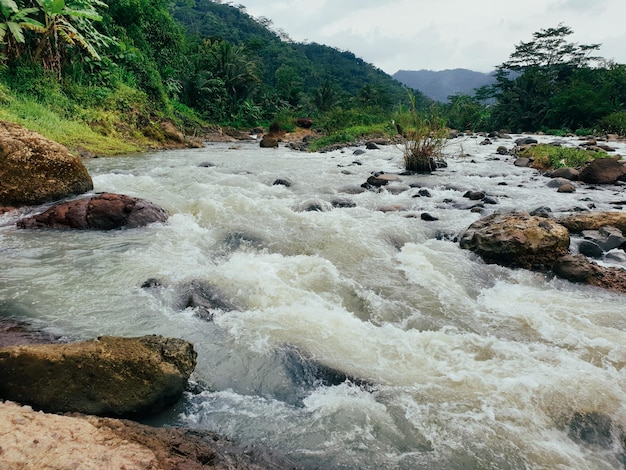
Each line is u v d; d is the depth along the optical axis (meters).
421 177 10.25
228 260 4.74
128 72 19.14
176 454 2.01
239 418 2.46
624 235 5.82
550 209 6.93
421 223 6.22
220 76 36.81
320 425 2.42
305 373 2.86
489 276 4.59
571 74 50.81
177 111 24.84
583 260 4.61
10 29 11.81
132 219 5.56
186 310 3.54
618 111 35.66
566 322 3.63
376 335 3.37
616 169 9.73
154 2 24.12
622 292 4.25
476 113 41.81
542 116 45.53
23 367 2.27
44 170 6.22
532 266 4.78
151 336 2.74
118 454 1.85
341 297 3.98
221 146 19.80
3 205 5.87
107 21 18.53
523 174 10.93
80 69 15.70
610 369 2.98
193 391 2.65
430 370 2.94
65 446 1.83
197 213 6.20
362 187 8.77
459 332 3.49
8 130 6.20
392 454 2.21
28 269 4.16
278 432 2.35
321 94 50.47
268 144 20.53
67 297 3.63
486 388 2.74
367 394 2.69
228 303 3.68
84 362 2.36
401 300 3.98
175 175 9.05
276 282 4.11
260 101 44.22
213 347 3.07
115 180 8.00
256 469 2.06
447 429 2.39
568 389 2.74
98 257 4.52
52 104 13.62
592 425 2.46
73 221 5.39
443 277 4.43
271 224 5.81
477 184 9.46
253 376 2.81
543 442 2.33
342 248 5.07
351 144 18.70
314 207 6.82
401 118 11.86
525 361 3.06
